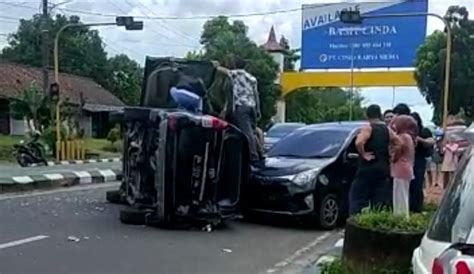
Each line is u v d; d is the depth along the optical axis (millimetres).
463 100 41812
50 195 14383
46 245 8812
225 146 10695
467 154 3822
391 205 9234
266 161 11648
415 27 35219
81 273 7398
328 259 8109
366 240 6605
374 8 35438
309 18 37188
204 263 8195
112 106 51688
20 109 31109
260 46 51500
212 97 11352
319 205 10938
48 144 28844
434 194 14172
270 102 46906
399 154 9312
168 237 9773
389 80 37156
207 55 49031
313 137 12117
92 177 17938
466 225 3223
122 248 8844
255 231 10664
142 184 10820
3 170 20375
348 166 11531
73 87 50719
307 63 37344
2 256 8062
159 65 12164
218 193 10781
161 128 10289
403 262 6422
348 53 36594
